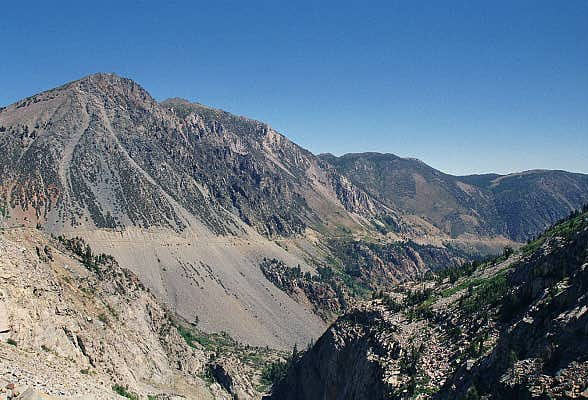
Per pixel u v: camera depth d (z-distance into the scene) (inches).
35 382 1974.7
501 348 2522.1
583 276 2438.5
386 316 4347.9
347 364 4493.1
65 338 2728.8
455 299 4097.0
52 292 2908.5
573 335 2138.3
